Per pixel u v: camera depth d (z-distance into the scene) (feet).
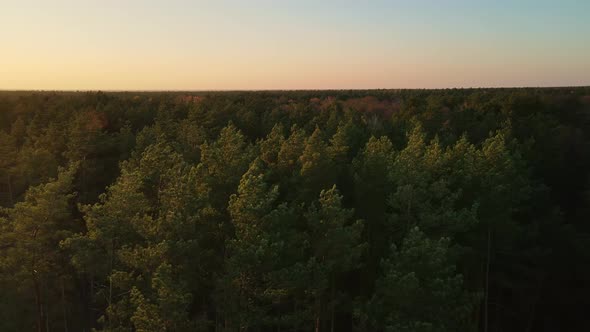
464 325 77.25
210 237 84.12
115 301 90.38
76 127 166.40
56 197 91.86
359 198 103.40
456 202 105.09
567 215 151.02
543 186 128.77
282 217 76.95
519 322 130.00
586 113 241.96
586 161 171.53
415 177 91.76
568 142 176.65
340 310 96.22
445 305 66.44
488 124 190.80
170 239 72.90
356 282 107.76
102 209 80.18
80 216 154.61
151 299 69.72
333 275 91.30
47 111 231.91
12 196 175.32
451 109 277.44
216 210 84.23
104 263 80.94
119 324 77.97
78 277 115.85
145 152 106.93
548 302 123.44
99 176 164.96
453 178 105.29
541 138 172.35
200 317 88.07
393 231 95.40
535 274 112.06
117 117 239.71
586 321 125.49
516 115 212.64
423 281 66.59
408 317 65.41
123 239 79.71
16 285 94.73
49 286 110.32
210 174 92.84
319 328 92.02
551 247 118.01
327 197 81.71
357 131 165.37
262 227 73.77
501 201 99.35
